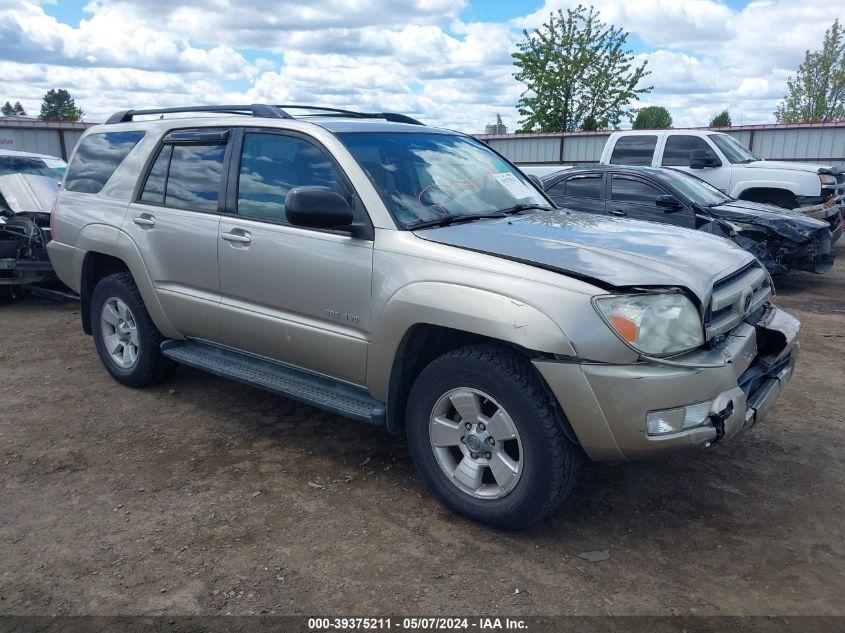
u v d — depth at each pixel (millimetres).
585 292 2980
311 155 3973
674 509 3631
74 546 3268
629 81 29375
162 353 5062
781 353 3660
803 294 9203
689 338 3062
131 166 5031
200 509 3609
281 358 4176
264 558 3182
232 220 4246
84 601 2877
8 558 3170
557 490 3150
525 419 3121
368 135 4090
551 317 2986
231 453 4273
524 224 3828
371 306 3566
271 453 4277
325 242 3760
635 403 2926
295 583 3002
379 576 3055
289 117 4348
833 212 11102
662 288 3061
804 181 10891
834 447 4344
